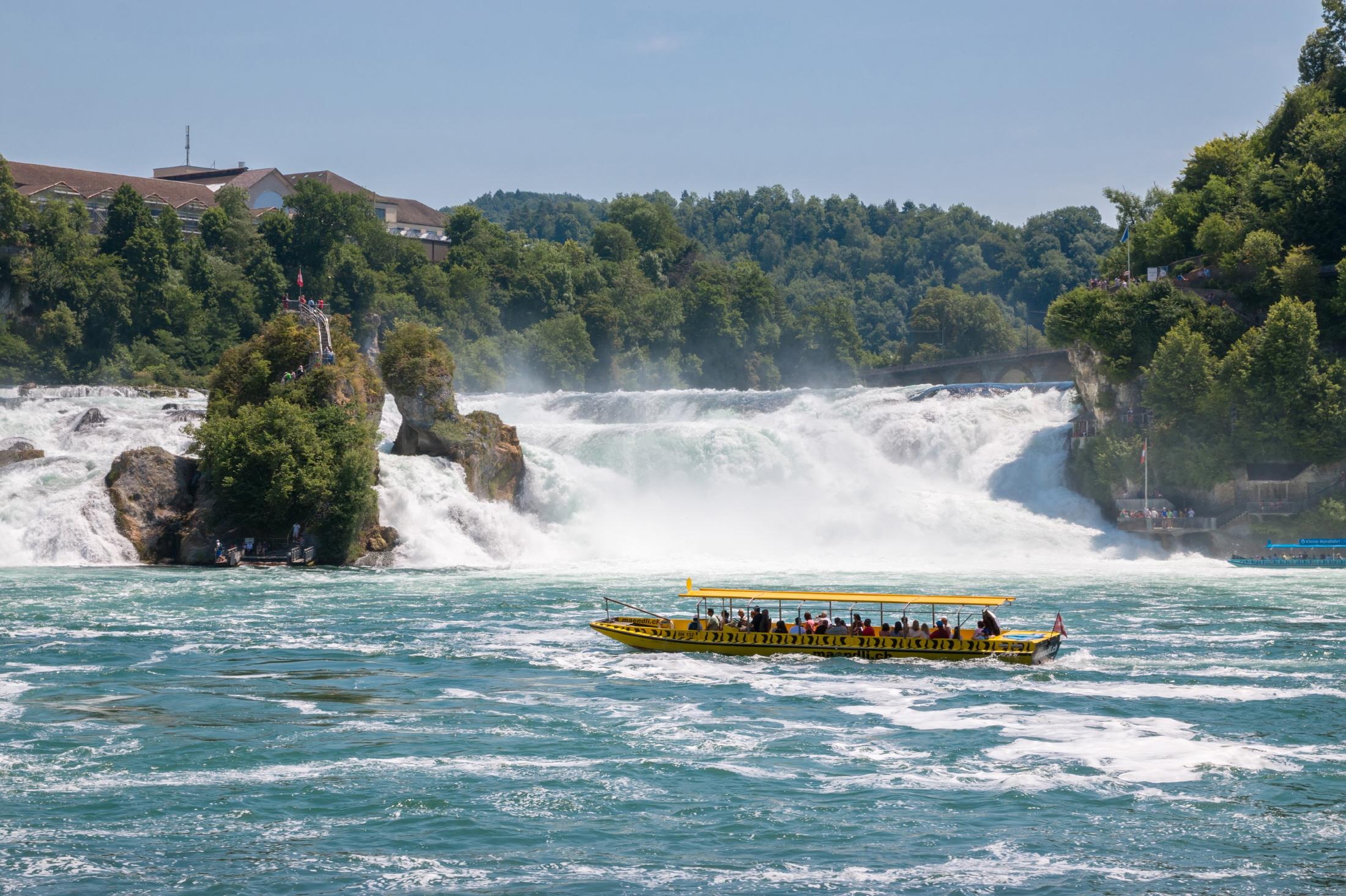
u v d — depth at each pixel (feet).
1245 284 476.13
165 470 394.11
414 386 428.56
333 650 236.02
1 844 130.21
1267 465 424.87
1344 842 131.34
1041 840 132.16
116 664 222.69
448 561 392.47
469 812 140.26
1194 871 124.06
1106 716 182.80
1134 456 427.33
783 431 490.08
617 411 570.87
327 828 135.54
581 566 386.32
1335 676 208.95
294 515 384.88
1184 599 302.86
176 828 135.33
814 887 120.26
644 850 129.39
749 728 177.17
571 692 201.36
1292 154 541.75
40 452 422.41
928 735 172.65
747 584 331.16
